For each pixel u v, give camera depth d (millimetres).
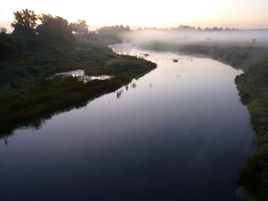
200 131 12430
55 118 14391
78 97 16672
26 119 13312
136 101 17609
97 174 8930
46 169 9273
